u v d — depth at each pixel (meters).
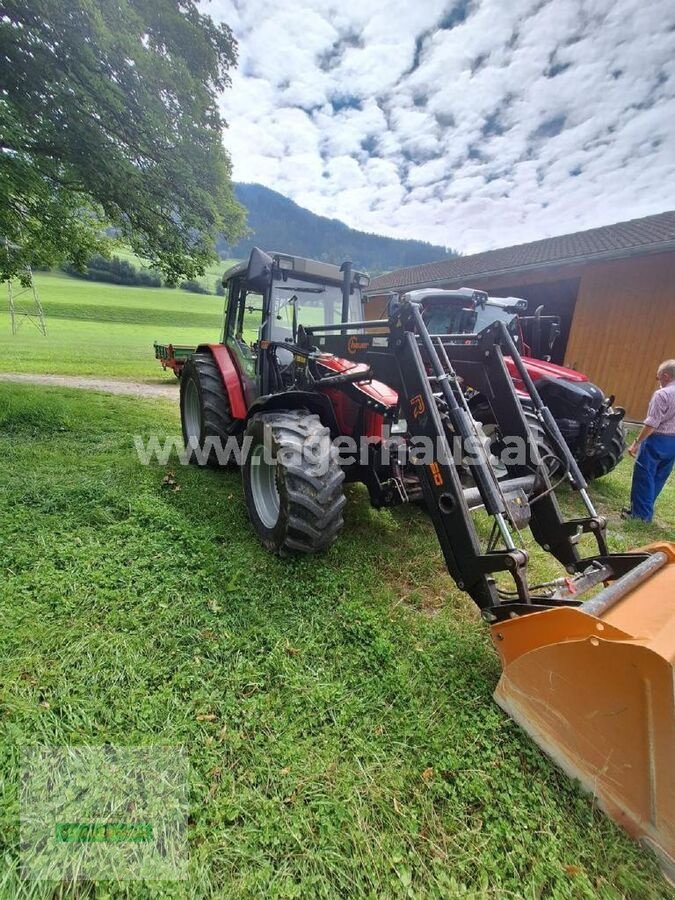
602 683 1.39
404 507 3.70
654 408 3.70
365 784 1.42
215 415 4.23
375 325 2.41
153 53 5.54
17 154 5.16
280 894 1.13
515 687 1.65
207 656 1.90
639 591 1.78
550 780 1.46
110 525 2.87
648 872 1.23
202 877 1.15
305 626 2.14
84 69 4.89
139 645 1.90
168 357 9.57
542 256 10.05
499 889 1.18
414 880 1.19
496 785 1.44
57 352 15.52
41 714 1.54
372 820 1.32
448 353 2.61
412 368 2.11
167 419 6.34
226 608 2.21
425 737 1.59
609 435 4.50
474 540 1.90
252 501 2.97
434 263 16.89
